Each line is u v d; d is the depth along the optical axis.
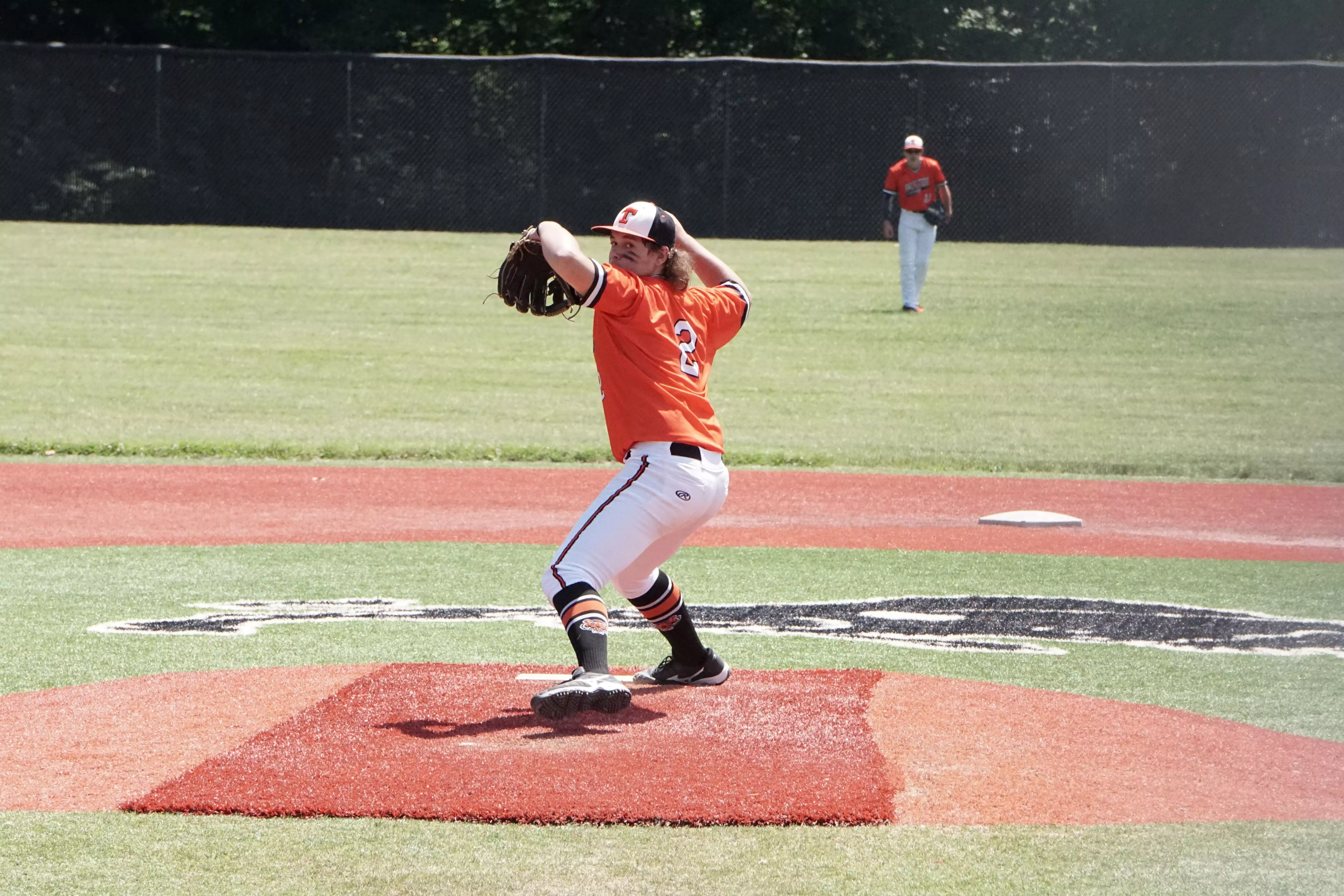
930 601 28.73
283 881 14.54
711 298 20.03
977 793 17.17
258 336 73.00
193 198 111.81
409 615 27.00
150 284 86.81
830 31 128.75
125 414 55.47
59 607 27.41
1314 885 14.73
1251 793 17.36
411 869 14.81
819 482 45.53
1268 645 25.05
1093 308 82.38
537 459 49.00
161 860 15.01
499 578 30.81
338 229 112.31
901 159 110.81
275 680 21.91
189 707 20.36
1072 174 110.50
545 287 19.38
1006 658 23.94
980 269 96.44
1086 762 18.38
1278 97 107.88
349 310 80.88
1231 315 80.69
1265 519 39.97
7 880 14.53
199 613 27.05
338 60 110.31
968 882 14.68
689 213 112.06
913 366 68.06
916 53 129.00
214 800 16.41
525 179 111.75
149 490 42.22
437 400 59.72
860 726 19.47
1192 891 14.56
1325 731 19.92
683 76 110.19
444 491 42.81
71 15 126.56
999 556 33.94
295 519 38.19
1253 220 109.56
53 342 69.62
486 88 110.75
